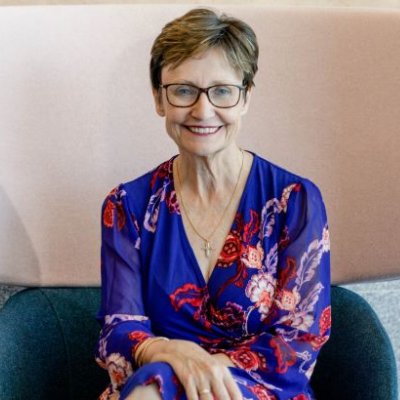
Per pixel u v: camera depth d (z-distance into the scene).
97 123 1.72
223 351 1.37
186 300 1.41
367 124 1.72
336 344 1.61
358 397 1.50
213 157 1.39
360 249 1.76
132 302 1.42
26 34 1.70
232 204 1.43
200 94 1.32
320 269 1.40
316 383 1.66
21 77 1.71
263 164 1.46
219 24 1.29
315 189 1.44
